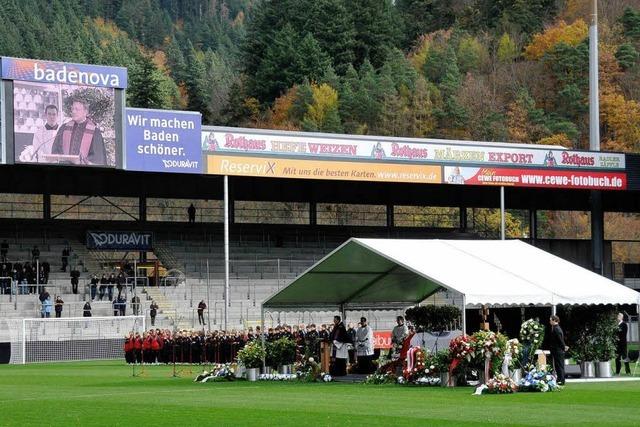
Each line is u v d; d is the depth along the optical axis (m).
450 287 38.88
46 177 86.94
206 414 28.16
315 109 169.25
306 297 46.06
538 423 25.33
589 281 41.56
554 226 147.38
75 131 71.31
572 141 161.88
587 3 193.88
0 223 86.75
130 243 87.81
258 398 33.81
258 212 127.81
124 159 72.62
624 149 160.00
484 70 187.00
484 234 104.00
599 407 29.80
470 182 83.19
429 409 29.30
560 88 173.00
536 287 40.00
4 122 69.50
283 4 197.00
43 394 36.75
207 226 92.50
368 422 25.77
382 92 170.00
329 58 185.00
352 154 79.75
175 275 86.50
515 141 161.88
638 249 146.38
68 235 88.00
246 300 83.25
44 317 74.19
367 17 194.00
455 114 166.38
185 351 62.22
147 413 28.59
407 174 81.38
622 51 171.50
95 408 30.36
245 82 187.62
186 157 74.19
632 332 76.06
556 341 38.09
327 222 129.62
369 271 43.94
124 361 67.88
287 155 77.62
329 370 44.59
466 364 37.53
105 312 78.00
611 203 103.06
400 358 41.03
